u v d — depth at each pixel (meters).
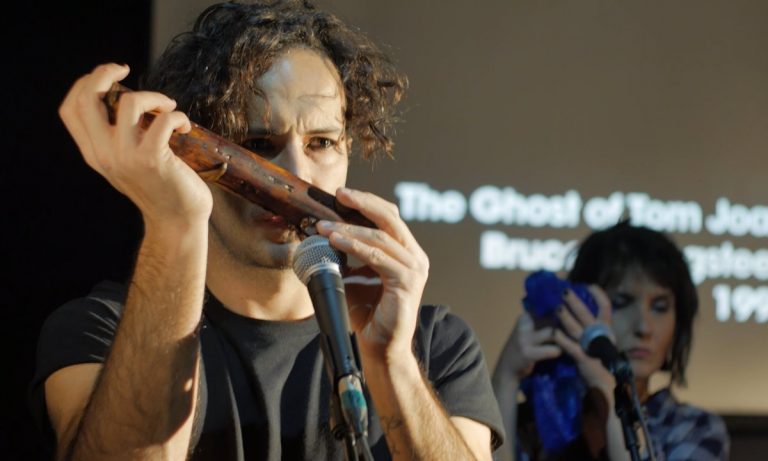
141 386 1.54
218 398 1.75
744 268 4.35
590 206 4.23
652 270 3.37
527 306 3.07
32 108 3.91
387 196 4.09
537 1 4.23
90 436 1.55
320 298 1.37
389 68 2.11
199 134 1.48
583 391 3.03
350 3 4.06
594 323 3.02
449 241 4.13
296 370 1.80
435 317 1.96
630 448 2.37
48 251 3.94
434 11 4.14
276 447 1.75
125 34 3.93
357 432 1.27
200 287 1.54
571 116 4.24
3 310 3.92
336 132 1.75
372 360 1.59
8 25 3.88
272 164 1.54
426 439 1.63
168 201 1.45
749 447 4.29
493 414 1.92
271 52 1.75
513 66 4.20
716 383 4.30
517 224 4.18
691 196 4.32
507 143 4.18
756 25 4.41
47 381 1.75
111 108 1.43
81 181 3.95
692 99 4.34
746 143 4.38
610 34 4.29
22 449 3.89
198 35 1.86
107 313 1.80
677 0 4.35
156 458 1.57
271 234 1.73
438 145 4.13
